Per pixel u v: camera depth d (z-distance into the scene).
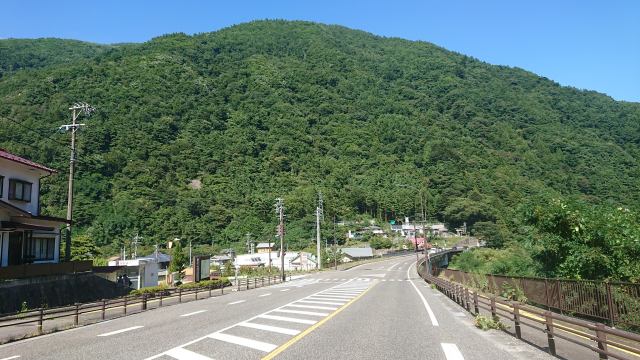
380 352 10.09
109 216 97.75
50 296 25.92
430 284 38.59
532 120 185.12
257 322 15.66
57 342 12.89
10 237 28.45
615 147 143.00
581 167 129.00
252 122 166.00
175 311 21.50
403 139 162.50
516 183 124.56
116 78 154.00
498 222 109.12
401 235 129.62
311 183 135.75
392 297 26.88
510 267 30.28
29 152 76.50
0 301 22.20
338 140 165.50
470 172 133.38
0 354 11.27
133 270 43.34
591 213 17.97
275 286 43.88
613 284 11.98
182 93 165.50
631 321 11.19
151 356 10.02
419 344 11.11
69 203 33.34
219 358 9.62
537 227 19.08
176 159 130.50
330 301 24.39
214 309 21.38
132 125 131.88
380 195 135.00
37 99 113.31
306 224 115.25
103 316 19.41
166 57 186.50
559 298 15.25
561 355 9.60
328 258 91.75
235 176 134.50
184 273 62.41
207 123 155.50
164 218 106.06
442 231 125.44
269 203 121.50
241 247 105.94
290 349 10.49
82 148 110.88
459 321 15.66
